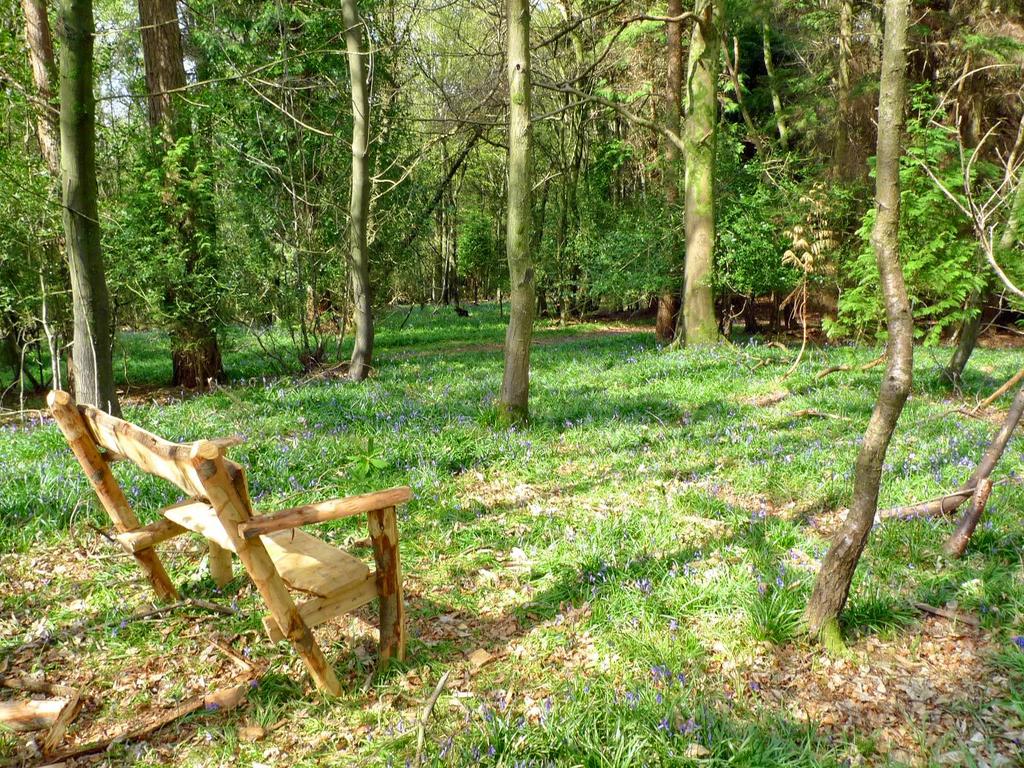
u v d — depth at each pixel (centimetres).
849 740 314
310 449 724
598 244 2178
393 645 360
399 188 1881
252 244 1516
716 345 1620
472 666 372
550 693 345
